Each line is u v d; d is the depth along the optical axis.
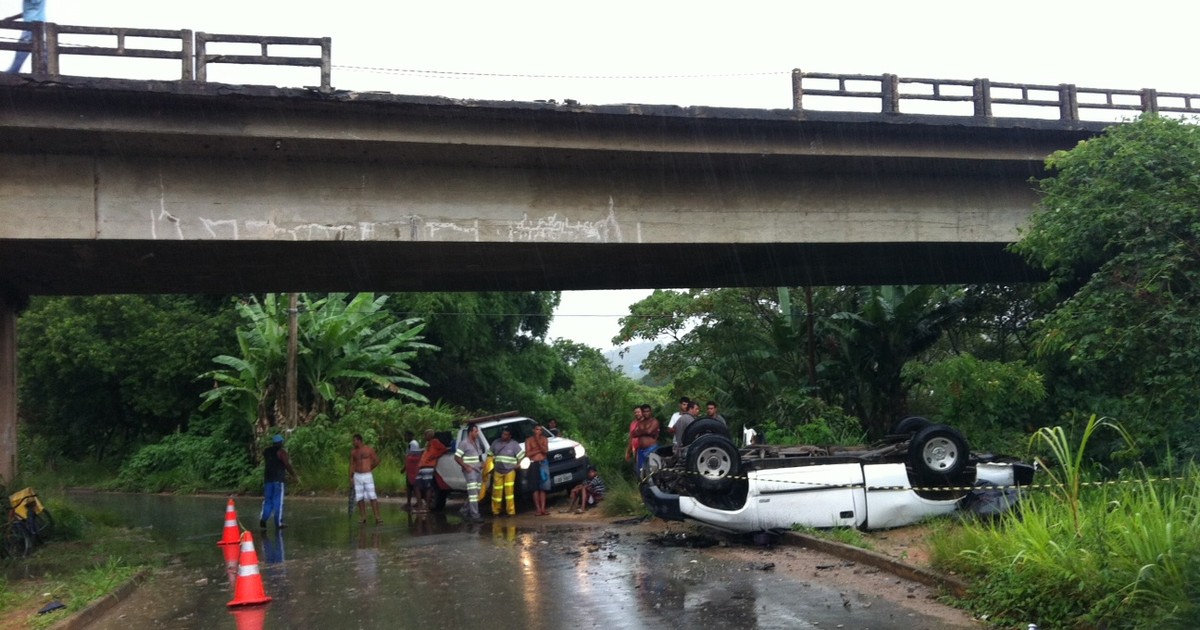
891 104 16.50
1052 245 14.10
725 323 25.33
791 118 15.70
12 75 12.68
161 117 13.42
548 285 20.30
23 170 13.57
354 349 32.28
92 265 15.84
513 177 15.48
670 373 26.56
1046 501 9.04
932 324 23.77
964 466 12.46
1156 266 12.04
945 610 8.43
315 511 22.53
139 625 9.66
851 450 13.59
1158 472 11.26
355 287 19.58
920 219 17.33
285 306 32.09
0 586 11.07
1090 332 12.53
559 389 48.06
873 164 16.84
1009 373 16.33
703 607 9.01
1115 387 14.40
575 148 15.03
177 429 38.06
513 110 14.45
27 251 14.50
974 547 9.20
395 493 25.86
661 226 16.06
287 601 10.45
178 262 15.85
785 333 24.00
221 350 36.75
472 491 17.98
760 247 16.84
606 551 12.92
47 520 17.00
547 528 16.03
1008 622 7.76
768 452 13.59
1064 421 14.42
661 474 13.42
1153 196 12.59
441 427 29.94
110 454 42.28
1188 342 11.57
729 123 15.59
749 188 16.52
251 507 24.89
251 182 14.36
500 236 15.31
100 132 13.31
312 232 14.52
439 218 15.06
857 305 25.16
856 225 16.98
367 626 8.88
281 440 18.58
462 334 38.56
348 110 14.03
